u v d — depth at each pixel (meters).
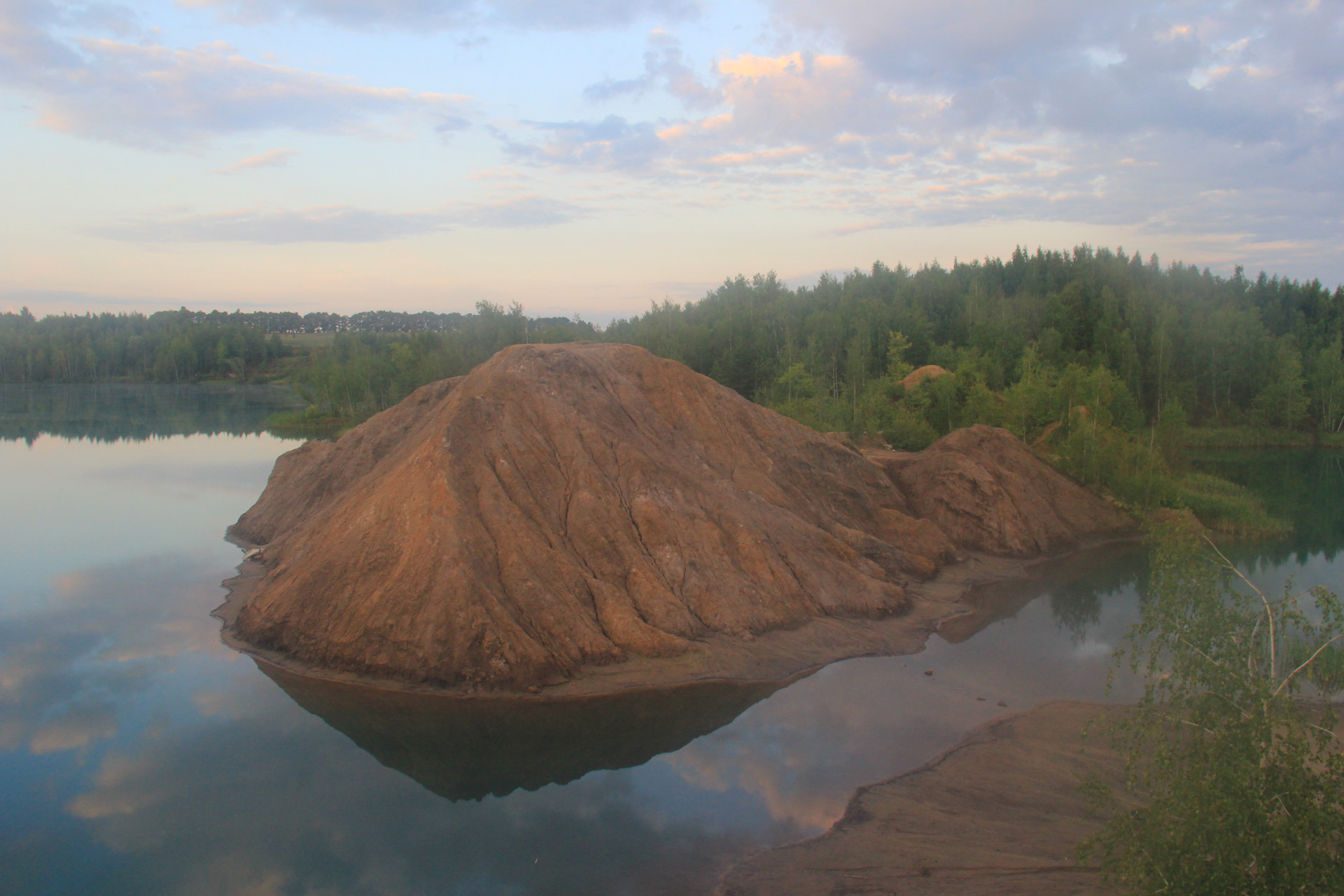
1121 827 11.24
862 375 84.62
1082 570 36.53
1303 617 11.31
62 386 173.25
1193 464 75.62
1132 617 29.09
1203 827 9.93
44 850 14.82
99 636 25.81
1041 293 137.75
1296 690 10.91
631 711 20.27
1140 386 95.50
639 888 13.56
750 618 25.05
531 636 22.19
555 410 29.88
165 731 19.44
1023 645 25.89
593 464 28.28
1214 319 102.25
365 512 25.00
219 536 39.81
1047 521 41.16
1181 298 123.00
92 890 13.55
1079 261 139.88
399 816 15.94
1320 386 96.56
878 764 17.92
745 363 99.12
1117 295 117.88
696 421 35.38
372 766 17.80
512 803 16.34
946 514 40.31
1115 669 23.83
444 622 21.88
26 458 70.00
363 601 23.12
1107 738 19.09
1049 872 13.47
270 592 25.66
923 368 82.25
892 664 23.95
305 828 15.53
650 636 23.19
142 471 62.22
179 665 23.16
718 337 105.00
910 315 112.06
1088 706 21.11
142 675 22.55
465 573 22.42
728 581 25.94
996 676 23.22
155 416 113.44
